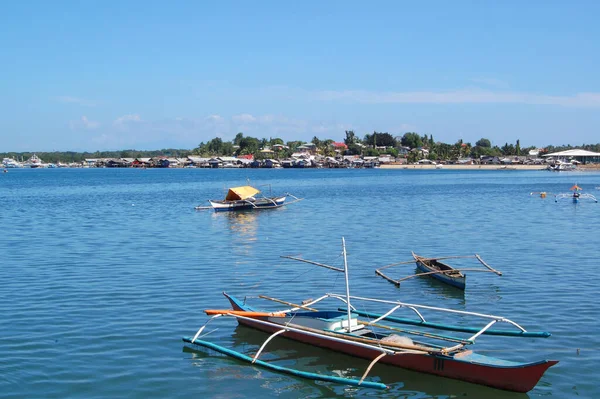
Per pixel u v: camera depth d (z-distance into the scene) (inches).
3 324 1186.0
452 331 1143.0
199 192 5433.1
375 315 1234.0
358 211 3469.5
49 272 1675.7
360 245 2187.5
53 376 944.3
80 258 1895.9
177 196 4896.7
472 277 1620.3
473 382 914.7
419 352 949.2
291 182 7190.0
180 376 955.3
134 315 1257.4
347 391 905.5
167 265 1785.2
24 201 4372.5
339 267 1770.4
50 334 1131.3
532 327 1162.0
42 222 2947.8
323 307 1332.4
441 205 3855.8
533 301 1352.1
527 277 1601.9
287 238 2378.2
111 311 1283.2
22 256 1934.1
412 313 1274.6
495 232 2513.5
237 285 1528.1
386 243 2229.3
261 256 1953.7
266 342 1034.1
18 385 909.8
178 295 1421.0
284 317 1145.4
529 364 856.3
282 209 3649.1
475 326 1172.5
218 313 1142.3
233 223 2913.4
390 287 1520.7
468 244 2188.7
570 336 1108.5
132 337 1122.7
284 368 970.7
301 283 1560.0
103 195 5054.1
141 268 1736.0
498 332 1108.5
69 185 6860.2
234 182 7263.8
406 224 2812.5
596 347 1051.3
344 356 1038.4
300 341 1104.2
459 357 936.9
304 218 3122.5
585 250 2020.2
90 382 925.8
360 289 1499.8
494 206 3774.6
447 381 933.2
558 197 4510.3
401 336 1034.1
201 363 1008.2
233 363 1010.7
